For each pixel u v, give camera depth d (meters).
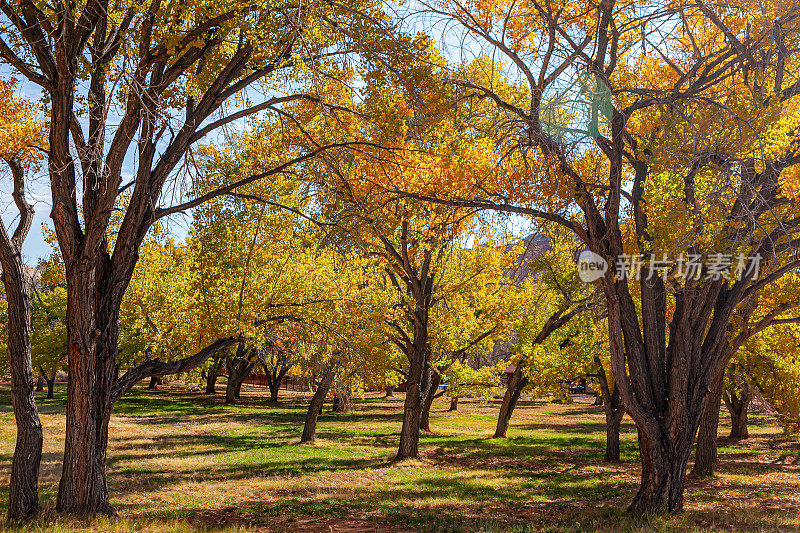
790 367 19.28
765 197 10.15
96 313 10.13
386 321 20.00
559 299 24.36
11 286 10.10
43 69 9.69
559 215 11.13
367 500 13.76
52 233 13.30
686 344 11.17
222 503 13.07
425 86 9.63
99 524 8.97
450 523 10.97
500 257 22.70
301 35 8.78
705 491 15.23
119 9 8.81
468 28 10.30
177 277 18.33
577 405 61.12
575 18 10.27
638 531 8.98
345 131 13.05
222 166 15.03
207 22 8.59
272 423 34.81
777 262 11.18
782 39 10.06
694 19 11.33
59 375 64.62
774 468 20.52
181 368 12.04
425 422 33.75
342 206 14.61
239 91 11.05
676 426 11.16
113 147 9.41
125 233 10.20
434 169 12.61
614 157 10.64
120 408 40.25
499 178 10.91
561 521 11.02
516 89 11.97
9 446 21.91
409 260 20.31
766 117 8.71
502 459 23.02
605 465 21.66
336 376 21.97
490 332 27.62
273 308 16.97
